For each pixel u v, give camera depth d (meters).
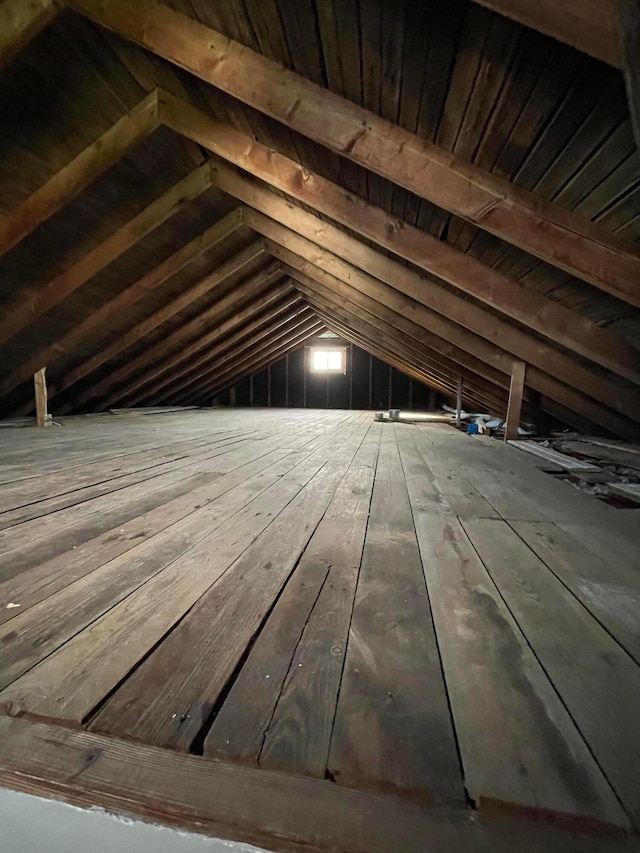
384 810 0.51
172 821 0.51
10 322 3.80
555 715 0.65
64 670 0.74
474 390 5.83
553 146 1.48
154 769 0.56
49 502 1.82
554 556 1.29
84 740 0.60
